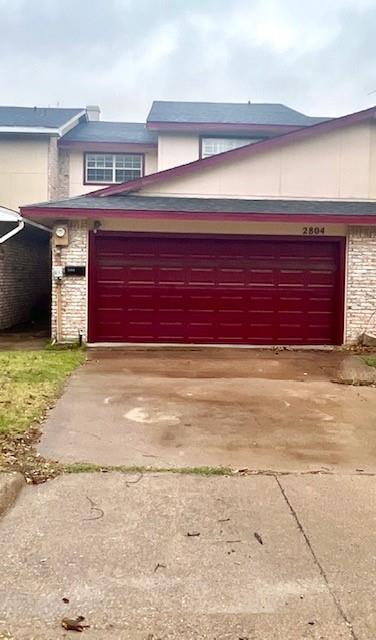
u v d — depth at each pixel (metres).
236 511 3.87
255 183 12.55
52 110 19.66
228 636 2.60
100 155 18.28
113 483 4.32
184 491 4.19
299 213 11.06
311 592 2.94
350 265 11.80
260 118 18.56
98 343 11.73
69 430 5.62
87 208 11.00
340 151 12.55
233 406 6.76
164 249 11.85
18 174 16.89
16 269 15.35
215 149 17.78
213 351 11.16
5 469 4.45
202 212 10.95
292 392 7.56
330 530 3.61
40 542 3.42
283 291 11.98
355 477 4.53
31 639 2.56
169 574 3.09
